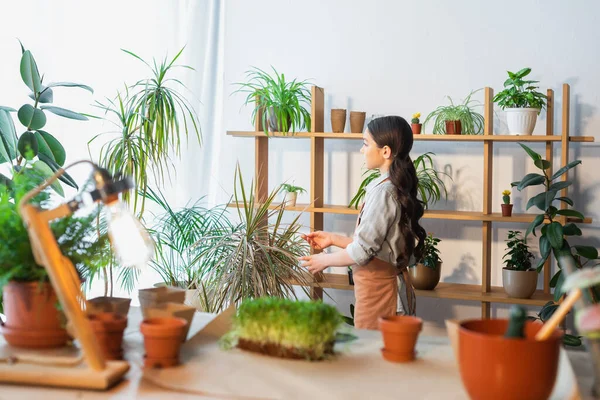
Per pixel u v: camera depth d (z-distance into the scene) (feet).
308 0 13.73
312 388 4.15
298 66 13.87
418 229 9.71
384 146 9.71
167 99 13.42
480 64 12.98
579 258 12.49
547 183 11.60
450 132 12.26
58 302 4.82
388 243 9.49
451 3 13.03
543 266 12.75
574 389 3.98
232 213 14.26
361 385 4.21
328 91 13.73
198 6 14.35
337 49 13.64
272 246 11.10
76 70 14.46
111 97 14.42
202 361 4.65
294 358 4.74
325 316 4.78
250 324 4.84
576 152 12.66
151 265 13.46
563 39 12.59
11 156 11.86
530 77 12.77
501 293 12.34
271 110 12.95
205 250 11.22
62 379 4.17
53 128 14.42
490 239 12.54
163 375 4.36
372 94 13.50
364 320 9.62
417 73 13.26
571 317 12.20
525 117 11.77
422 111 13.28
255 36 14.06
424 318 13.50
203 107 14.51
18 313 4.87
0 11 14.21
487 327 4.31
